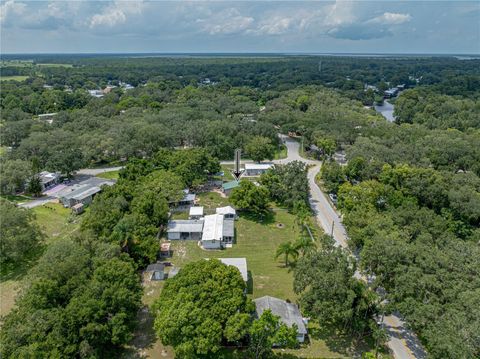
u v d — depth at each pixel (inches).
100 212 2428.6
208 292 1555.1
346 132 4618.6
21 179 3280.0
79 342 1406.3
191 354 1393.9
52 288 1515.7
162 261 2326.5
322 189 3609.7
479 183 2950.3
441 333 1293.1
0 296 1982.0
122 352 1571.1
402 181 3058.6
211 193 3499.0
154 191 2883.9
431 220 2295.8
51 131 4330.7
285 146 5083.7
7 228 2202.3
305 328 1660.9
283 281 2121.1
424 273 1578.5
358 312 1542.8
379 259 1674.5
